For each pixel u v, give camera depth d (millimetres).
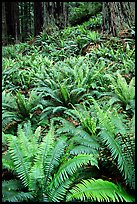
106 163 3459
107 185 2832
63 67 7879
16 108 5707
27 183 2951
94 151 3373
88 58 9180
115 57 9070
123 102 5836
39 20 17062
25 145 3266
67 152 3488
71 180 3014
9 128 5238
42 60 9859
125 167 3143
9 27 21750
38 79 7324
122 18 11188
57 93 6094
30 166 3090
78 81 6695
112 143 3199
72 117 5195
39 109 5922
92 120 4316
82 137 3869
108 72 7660
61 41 11969
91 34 11227
